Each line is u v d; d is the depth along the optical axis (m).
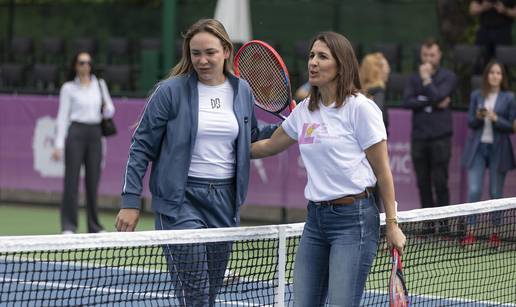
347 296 11.43
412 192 26.92
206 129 12.34
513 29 32.41
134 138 12.46
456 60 31.50
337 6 35.78
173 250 12.23
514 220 16.27
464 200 26.45
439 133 25.62
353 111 11.38
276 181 28.50
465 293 16.77
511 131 24.75
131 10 39.47
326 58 11.40
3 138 31.52
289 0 36.38
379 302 15.12
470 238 16.02
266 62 13.67
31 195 32.81
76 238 10.79
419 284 16.77
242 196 12.69
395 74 31.59
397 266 11.38
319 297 11.95
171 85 12.34
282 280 12.55
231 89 12.65
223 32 12.43
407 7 35.03
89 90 25.16
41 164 31.08
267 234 12.31
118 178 29.91
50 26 40.34
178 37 37.47
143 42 38.19
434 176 25.86
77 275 18.00
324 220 11.61
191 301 12.27
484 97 25.03
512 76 30.62
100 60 39.22
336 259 11.47
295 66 35.03
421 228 15.98
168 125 12.31
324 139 11.48
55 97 30.81
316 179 11.62
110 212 31.22
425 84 25.59
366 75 21.69
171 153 12.29
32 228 27.84
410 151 26.72
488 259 18.36
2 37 40.69
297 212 28.56
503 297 16.78
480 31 31.64
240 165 12.55
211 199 12.45
